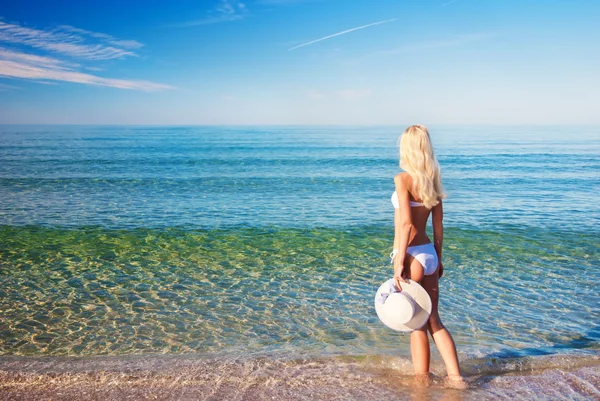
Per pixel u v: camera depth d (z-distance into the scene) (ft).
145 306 19.20
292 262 26.73
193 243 31.37
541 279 23.02
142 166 102.68
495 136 299.38
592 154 136.87
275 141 232.94
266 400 10.80
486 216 41.11
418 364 11.61
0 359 13.53
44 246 30.01
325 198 54.75
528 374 12.19
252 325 17.06
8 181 70.95
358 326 16.88
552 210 44.45
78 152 147.13
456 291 21.09
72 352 14.58
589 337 15.52
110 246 30.30
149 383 11.76
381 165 107.65
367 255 28.40
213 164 109.29
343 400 10.75
